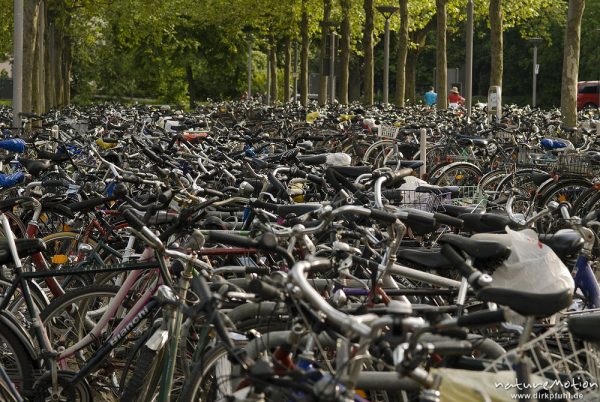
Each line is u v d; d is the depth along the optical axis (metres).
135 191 22.30
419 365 8.38
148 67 126.81
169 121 39.88
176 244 14.08
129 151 31.91
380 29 89.44
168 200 13.08
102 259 16.12
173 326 11.07
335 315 8.20
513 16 75.06
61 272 12.38
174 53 126.19
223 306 12.07
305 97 85.94
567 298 8.56
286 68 102.75
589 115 58.12
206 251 13.80
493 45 49.22
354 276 12.79
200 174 20.72
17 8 41.28
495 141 32.19
